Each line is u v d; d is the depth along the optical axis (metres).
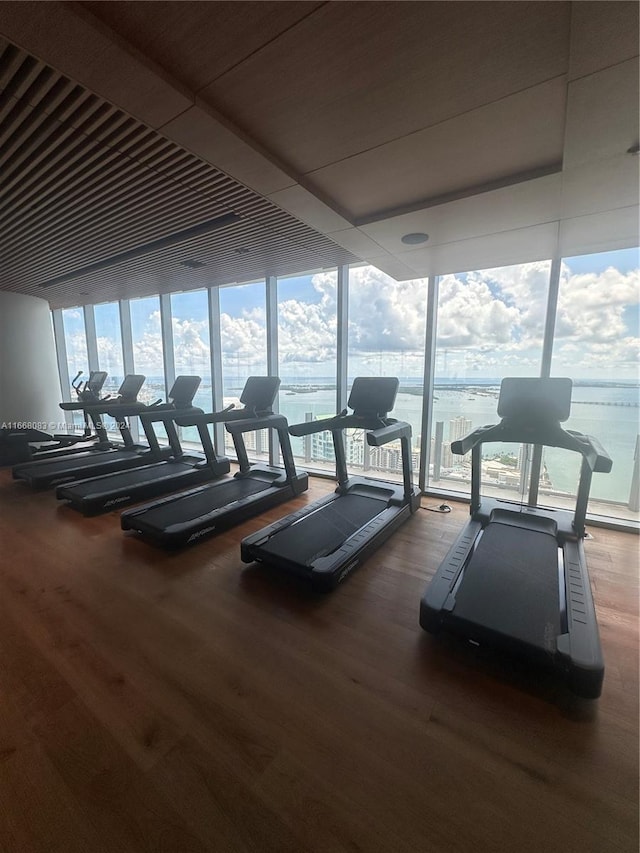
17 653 1.81
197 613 2.11
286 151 1.93
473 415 3.88
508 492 3.85
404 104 1.59
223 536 3.08
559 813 1.15
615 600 2.19
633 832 1.10
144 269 4.47
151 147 2.11
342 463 3.66
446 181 2.19
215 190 2.56
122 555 2.78
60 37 1.25
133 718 1.47
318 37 1.28
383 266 3.52
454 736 1.40
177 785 1.23
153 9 1.19
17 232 3.36
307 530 2.82
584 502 2.62
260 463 5.11
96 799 1.20
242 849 1.07
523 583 2.09
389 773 1.27
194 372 5.95
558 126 1.70
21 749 1.35
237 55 1.36
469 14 1.18
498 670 1.71
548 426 2.68
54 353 6.55
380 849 1.07
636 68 1.32
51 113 1.83
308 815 1.15
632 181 2.07
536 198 2.28
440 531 3.13
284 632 1.96
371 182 2.21
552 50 1.30
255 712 1.50
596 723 1.45
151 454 5.12
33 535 3.12
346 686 1.62
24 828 1.12
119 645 1.86
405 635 1.93
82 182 2.48
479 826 1.12
